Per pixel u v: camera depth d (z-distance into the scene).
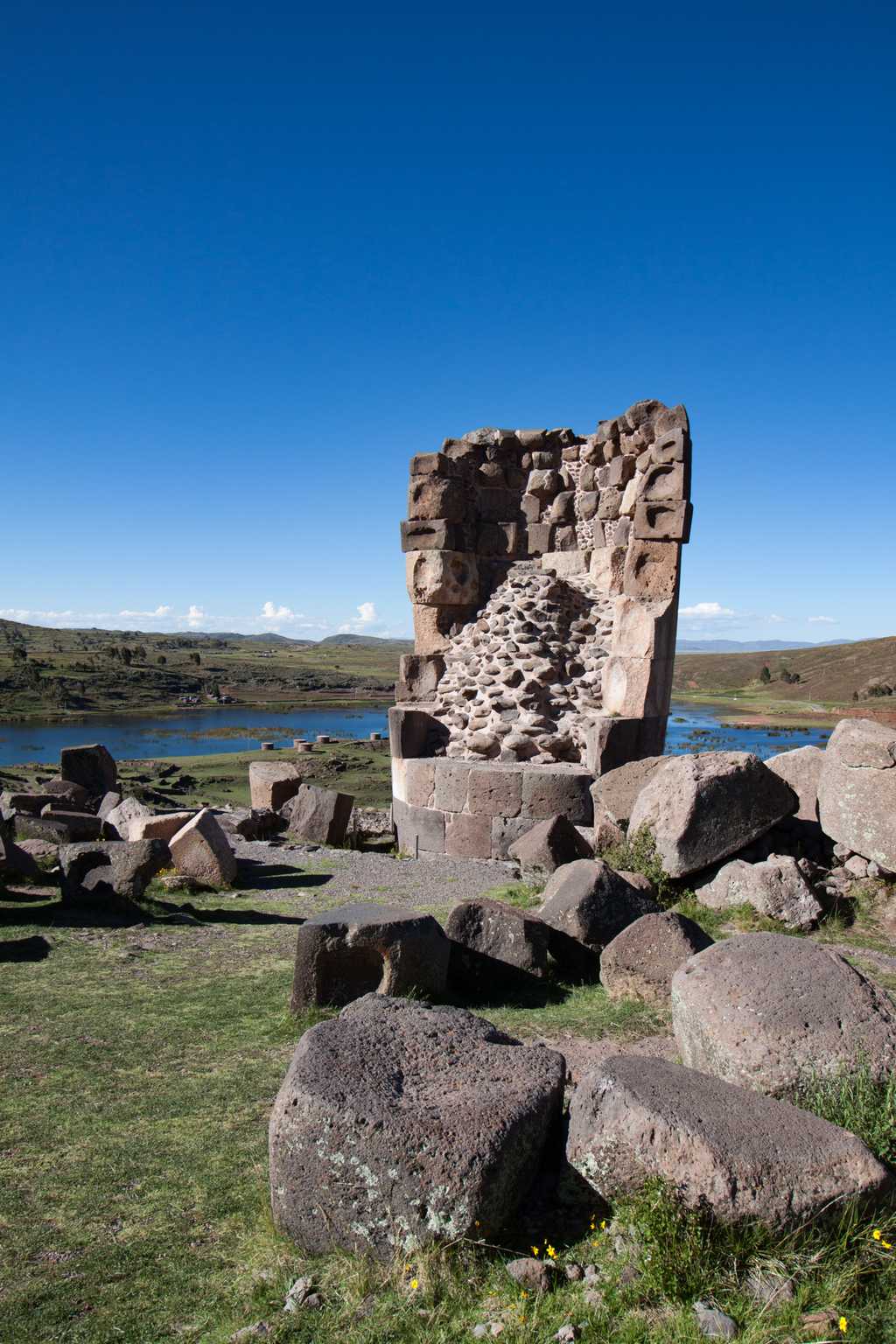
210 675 152.50
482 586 16.19
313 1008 6.30
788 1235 3.28
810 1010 4.41
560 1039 5.77
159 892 10.80
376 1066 4.03
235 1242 3.79
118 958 7.98
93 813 17.61
